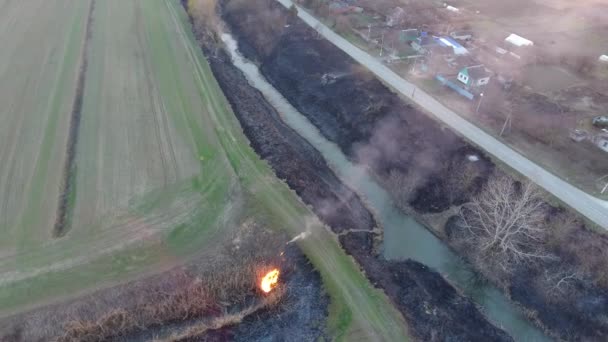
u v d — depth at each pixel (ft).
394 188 120.88
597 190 114.11
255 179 115.03
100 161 116.88
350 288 89.66
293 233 100.42
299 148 136.46
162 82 155.33
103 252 92.27
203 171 115.65
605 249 97.35
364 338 80.53
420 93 154.51
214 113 141.18
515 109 146.72
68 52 169.07
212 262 91.66
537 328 88.89
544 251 99.60
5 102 138.00
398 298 89.35
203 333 80.02
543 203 109.29
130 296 83.76
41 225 97.50
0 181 108.37
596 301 90.38
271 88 173.58
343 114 149.48
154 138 126.82
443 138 132.57
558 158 125.29
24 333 77.15
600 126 139.74
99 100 142.51
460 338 83.56
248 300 85.25
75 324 76.54
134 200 105.29
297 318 83.87
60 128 128.16
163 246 94.53
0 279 86.02
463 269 101.14
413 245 106.63
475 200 107.14
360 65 171.83
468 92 151.74
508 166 121.49
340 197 117.29
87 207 102.78
